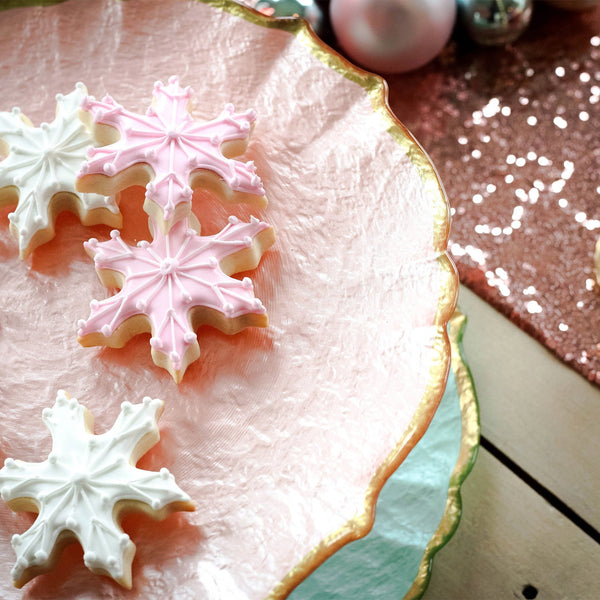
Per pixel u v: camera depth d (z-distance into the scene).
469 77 0.73
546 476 0.64
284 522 0.46
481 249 0.69
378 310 0.50
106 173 0.48
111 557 0.44
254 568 0.45
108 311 0.48
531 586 0.62
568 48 0.74
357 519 0.45
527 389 0.66
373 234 0.51
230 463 0.47
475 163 0.71
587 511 0.63
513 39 0.72
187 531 0.46
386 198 0.52
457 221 0.70
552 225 0.69
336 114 0.53
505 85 0.73
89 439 0.46
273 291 0.50
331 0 0.69
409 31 0.67
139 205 0.52
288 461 0.47
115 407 0.48
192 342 0.48
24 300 0.50
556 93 0.73
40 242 0.51
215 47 0.55
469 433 0.60
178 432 0.48
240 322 0.49
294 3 0.67
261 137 0.53
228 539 0.46
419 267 0.50
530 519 0.63
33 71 0.54
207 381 0.49
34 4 0.55
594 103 0.72
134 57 0.55
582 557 0.62
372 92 0.53
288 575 0.45
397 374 0.48
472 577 0.62
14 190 0.51
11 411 0.48
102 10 0.55
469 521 0.63
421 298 0.49
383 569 0.54
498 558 0.62
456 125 0.72
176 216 0.49
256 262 0.50
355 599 0.53
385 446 0.47
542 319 0.67
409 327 0.49
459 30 0.74
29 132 0.51
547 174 0.71
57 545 0.45
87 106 0.50
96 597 0.46
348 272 0.50
